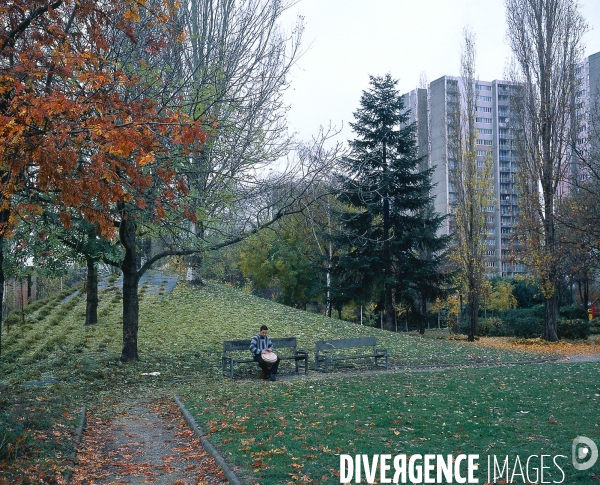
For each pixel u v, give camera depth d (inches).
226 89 556.4
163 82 514.0
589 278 1528.1
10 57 364.8
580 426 324.8
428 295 1298.0
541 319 1301.7
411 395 430.0
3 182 315.0
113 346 739.4
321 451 272.4
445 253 1323.8
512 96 1285.7
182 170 492.7
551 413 360.8
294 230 1160.8
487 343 1137.4
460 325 1510.8
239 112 583.2
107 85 383.6
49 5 352.5
